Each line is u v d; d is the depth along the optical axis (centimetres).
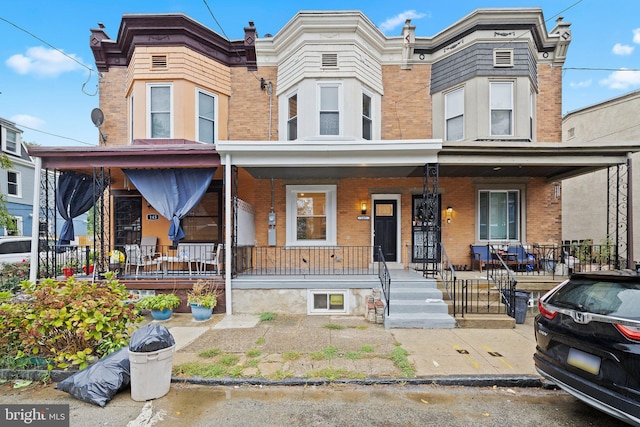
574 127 1471
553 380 328
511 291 649
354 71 873
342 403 359
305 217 967
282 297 723
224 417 330
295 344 520
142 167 756
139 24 873
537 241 948
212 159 734
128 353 376
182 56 877
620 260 886
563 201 1537
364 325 625
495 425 317
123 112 968
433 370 423
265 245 952
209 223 923
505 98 898
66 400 362
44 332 407
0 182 1694
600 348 280
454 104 933
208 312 672
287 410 344
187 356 475
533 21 885
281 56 955
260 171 862
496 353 482
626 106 1280
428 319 605
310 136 866
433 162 731
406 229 952
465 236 952
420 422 322
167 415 333
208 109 937
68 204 851
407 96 970
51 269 888
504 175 943
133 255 790
